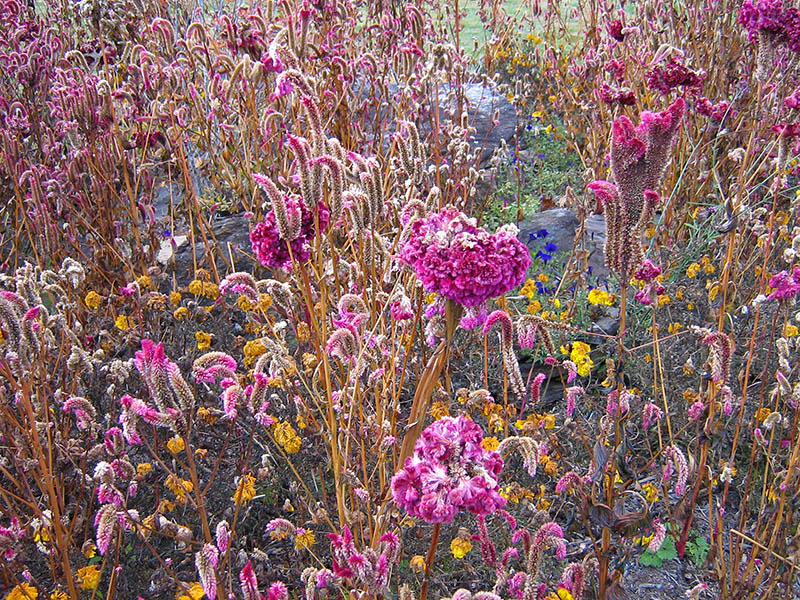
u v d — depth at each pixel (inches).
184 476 110.6
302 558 101.4
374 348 92.8
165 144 162.9
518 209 191.2
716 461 119.9
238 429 112.5
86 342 130.1
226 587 92.0
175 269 159.0
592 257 171.2
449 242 77.1
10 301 83.7
